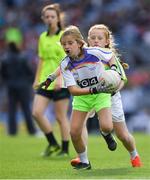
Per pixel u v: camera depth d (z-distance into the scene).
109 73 22.92
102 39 25.05
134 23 74.88
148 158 29.62
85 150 24.34
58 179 21.67
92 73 23.47
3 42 74.19
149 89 62.81
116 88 23.09
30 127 49.66
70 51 23.02
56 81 31.58
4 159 30.62
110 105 23.67
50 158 31.06
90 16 76.06
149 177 21.84
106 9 77.12
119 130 24.48
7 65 48.25
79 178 21.75
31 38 73.25
